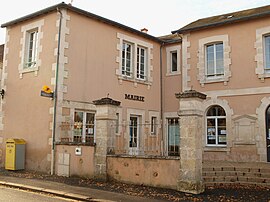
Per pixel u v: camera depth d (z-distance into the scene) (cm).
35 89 1265
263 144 1245
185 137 845
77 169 1061
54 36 1234
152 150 1554
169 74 1655
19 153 1227
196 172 824
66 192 827
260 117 1266
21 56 1357
